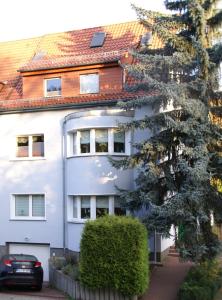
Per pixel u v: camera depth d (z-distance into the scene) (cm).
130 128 1694
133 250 1463
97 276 1483
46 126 2209
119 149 1992
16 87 2472
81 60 2234
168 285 1638
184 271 1833
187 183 1573
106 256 1480
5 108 2262
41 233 2181
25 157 2250
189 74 1722
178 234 1661
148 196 1611
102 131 1991
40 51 2667
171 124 1577
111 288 1489
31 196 2238
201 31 1695
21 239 2222
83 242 1523
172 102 1678
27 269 1720
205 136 1623
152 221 1633
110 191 1947
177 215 1548
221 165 1638
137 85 1769
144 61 1689
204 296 1403
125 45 2447
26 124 2252
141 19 1759
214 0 1738
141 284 1453
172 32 1756
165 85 1571
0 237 2266
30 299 1579
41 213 2222
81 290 1558
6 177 2273
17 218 2238
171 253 2133
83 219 2019
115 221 1504
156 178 1659
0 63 2731
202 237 1652
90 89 2230
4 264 1725
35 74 2323
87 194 1973
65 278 1702
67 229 2106
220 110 1686
